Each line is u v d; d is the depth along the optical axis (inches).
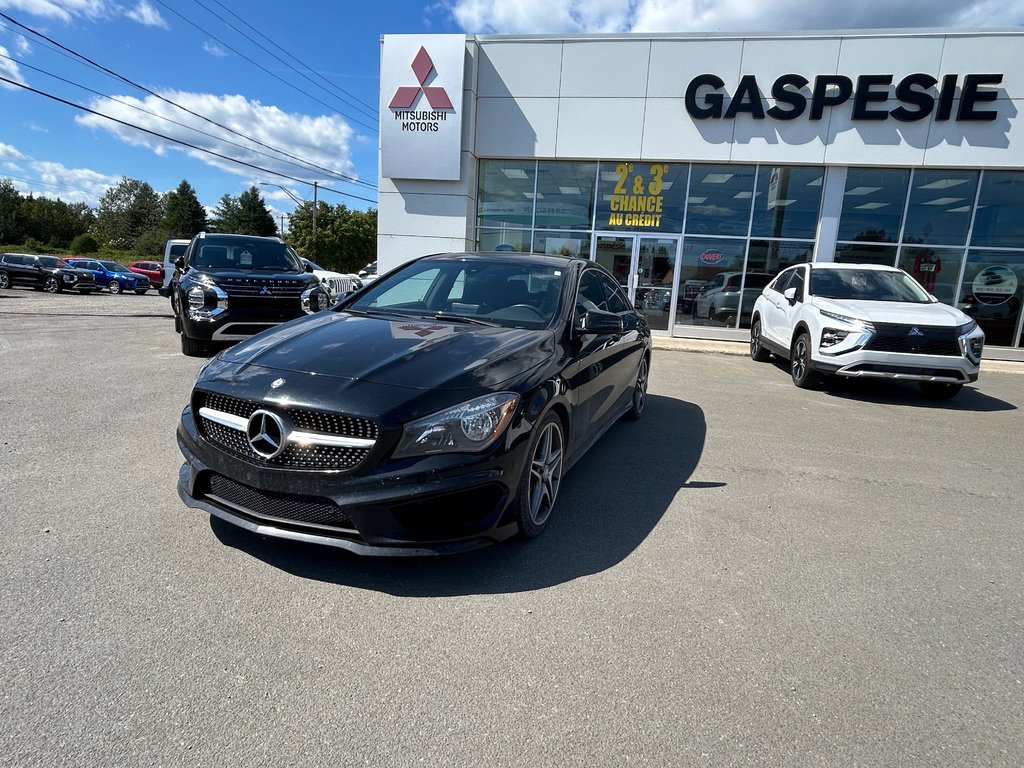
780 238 498.3
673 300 518.3
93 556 113.6
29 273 1072.2
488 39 490.3
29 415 202.2
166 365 297.9
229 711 78.3
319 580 109.7
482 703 82.1
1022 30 431.5
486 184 524.4
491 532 111.1
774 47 459.5
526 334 141.5
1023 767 74.7
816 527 145.6
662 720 80.4
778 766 73.5
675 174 500.7
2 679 81.4
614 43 477.4
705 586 115.4
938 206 475.5
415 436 103.5
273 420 106.5
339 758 71.8
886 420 260.2
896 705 85.4
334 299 369.1
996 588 120.2
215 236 390.3
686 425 236.7
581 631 99.3
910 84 446.3
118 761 69.5
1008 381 384.5
